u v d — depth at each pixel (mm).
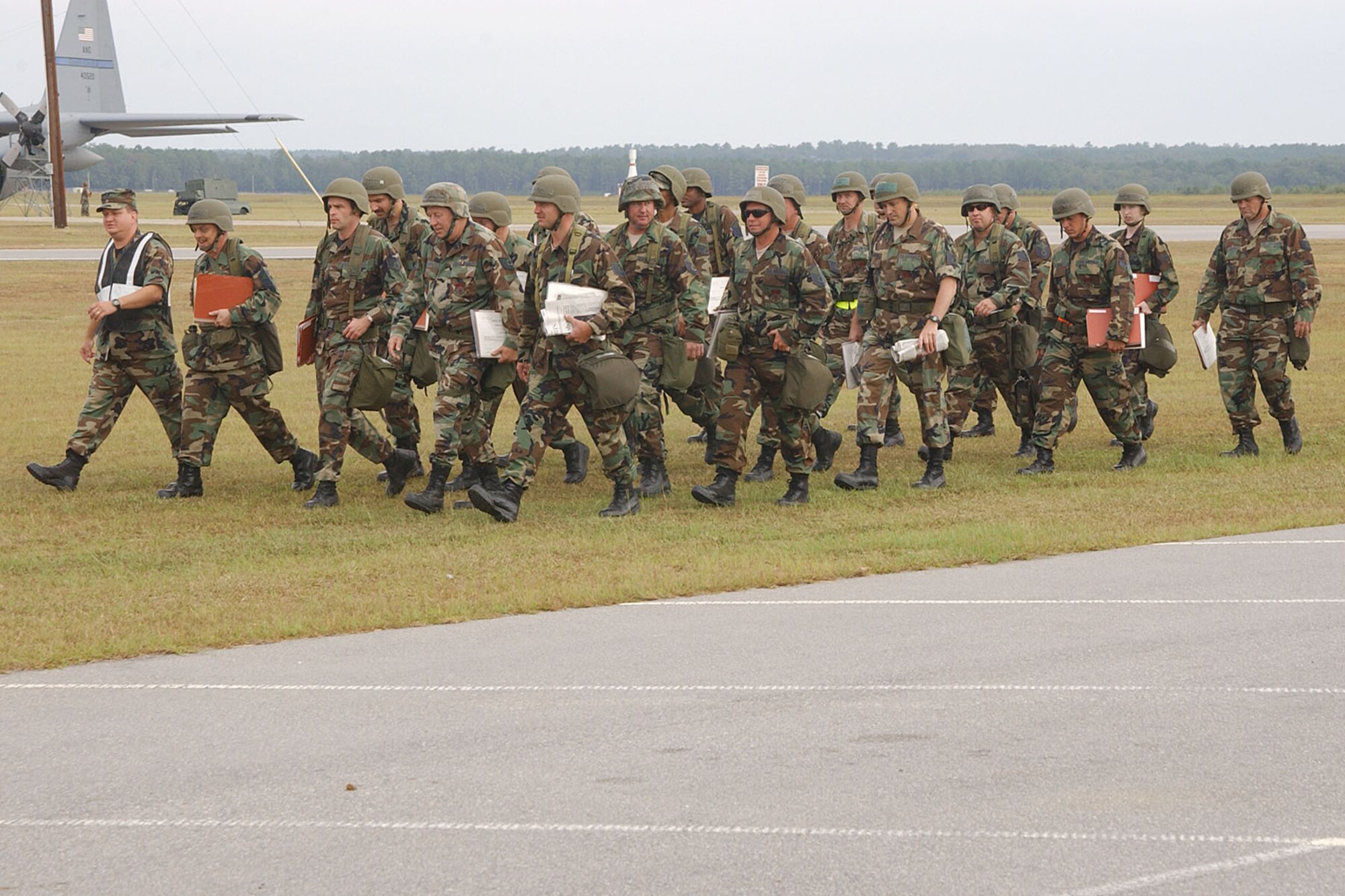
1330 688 9281
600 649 10469
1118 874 6469
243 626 11094
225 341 16375
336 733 8617
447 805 7422
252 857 6805
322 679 9797
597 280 14750
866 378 16859
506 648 10539
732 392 15703
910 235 16469
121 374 17109
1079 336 17922
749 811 7270
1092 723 8617
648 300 15797
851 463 19391
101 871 6664
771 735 8453
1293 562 13125
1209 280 19094
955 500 16344
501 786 7691
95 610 11641
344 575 12820
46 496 16844
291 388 28000
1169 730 8461
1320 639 10469
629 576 12648
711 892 6328
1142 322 18469
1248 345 19031
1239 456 19250
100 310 16422
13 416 23734
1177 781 7629
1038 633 10742
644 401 16375
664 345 15922
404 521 15359
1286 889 6312
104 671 10070
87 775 7941
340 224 15773
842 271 18859
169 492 16781
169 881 6555
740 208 15336
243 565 13242
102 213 16781
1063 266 17875
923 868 6551
